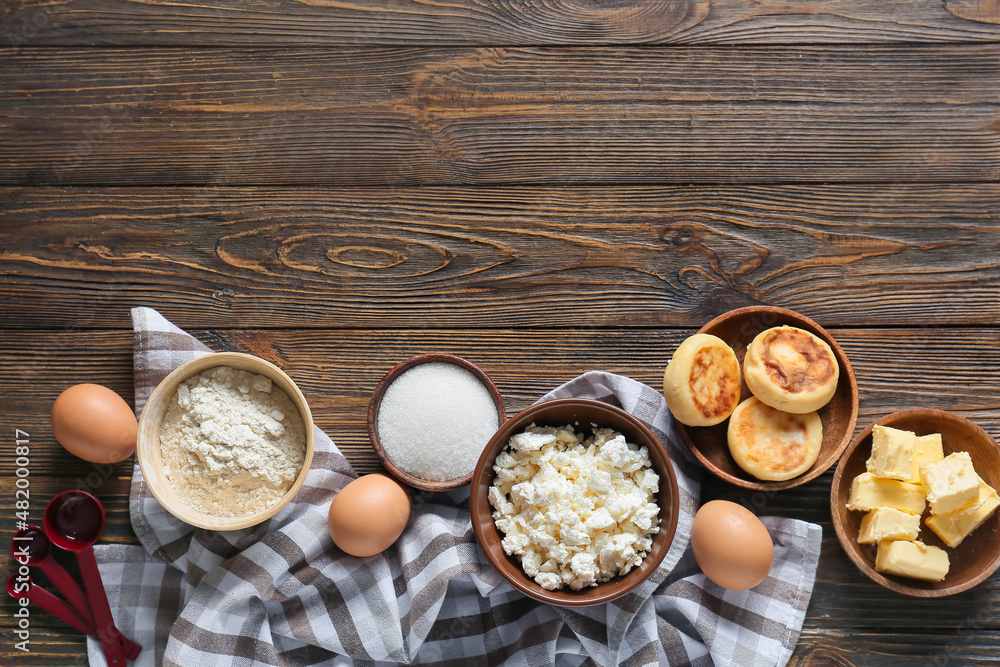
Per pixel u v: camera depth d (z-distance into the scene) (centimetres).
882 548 70
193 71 77
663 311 76
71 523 73
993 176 76
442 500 74
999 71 76
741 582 68
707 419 69
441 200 76
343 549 70
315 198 76
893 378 75
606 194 76
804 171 76
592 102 77
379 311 76
